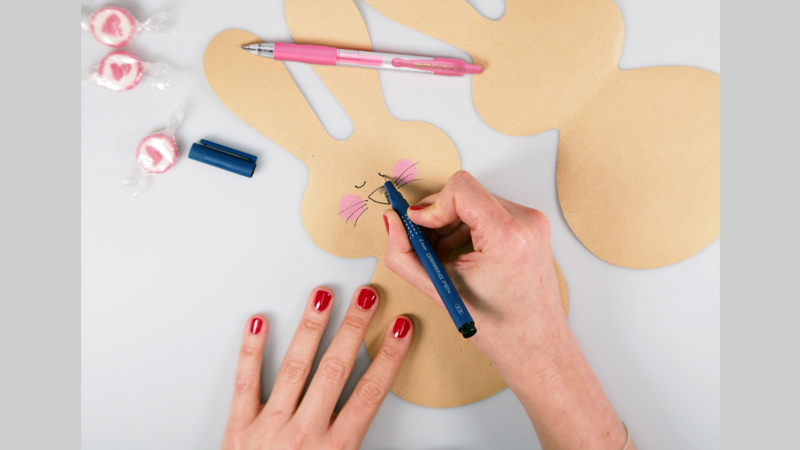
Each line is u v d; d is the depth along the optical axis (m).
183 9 1.02
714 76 1.01
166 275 1.04
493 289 0.84
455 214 0.84
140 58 1.02
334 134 1.03
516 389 0.93
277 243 1.03
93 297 1.03
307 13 1.02
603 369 1.04
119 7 1.01
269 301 1.04
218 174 1.03
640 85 1.02
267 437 0.98
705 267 1.03
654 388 1.04
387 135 1.02
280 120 1.02
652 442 1.04
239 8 1.02
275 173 1.03
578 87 1.02
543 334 0.88
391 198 0.92
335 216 1.02
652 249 1.02
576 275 1.04
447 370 1.03
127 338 1.04
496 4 1.03
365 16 1.03
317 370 1.00
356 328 1.00
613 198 1.02
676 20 1.03
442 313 1.02
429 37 1.03
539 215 0.87
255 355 1.02
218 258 1.04
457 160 1.02
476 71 1.01
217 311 1.04
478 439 1.04
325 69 1.02
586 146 1.02
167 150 0.99
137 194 1.03
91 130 1.02
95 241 1.03
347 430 0.98
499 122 1.03
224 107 1.03
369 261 1.03
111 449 1.03
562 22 1.02
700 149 1.01
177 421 1.04
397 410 1.04
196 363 1.04
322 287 1.02
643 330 1.04
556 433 0.93
